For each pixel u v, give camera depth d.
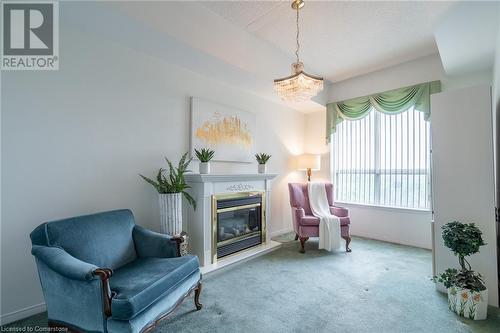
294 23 2.73
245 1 2.36
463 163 2.14
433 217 2.29
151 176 2.65
